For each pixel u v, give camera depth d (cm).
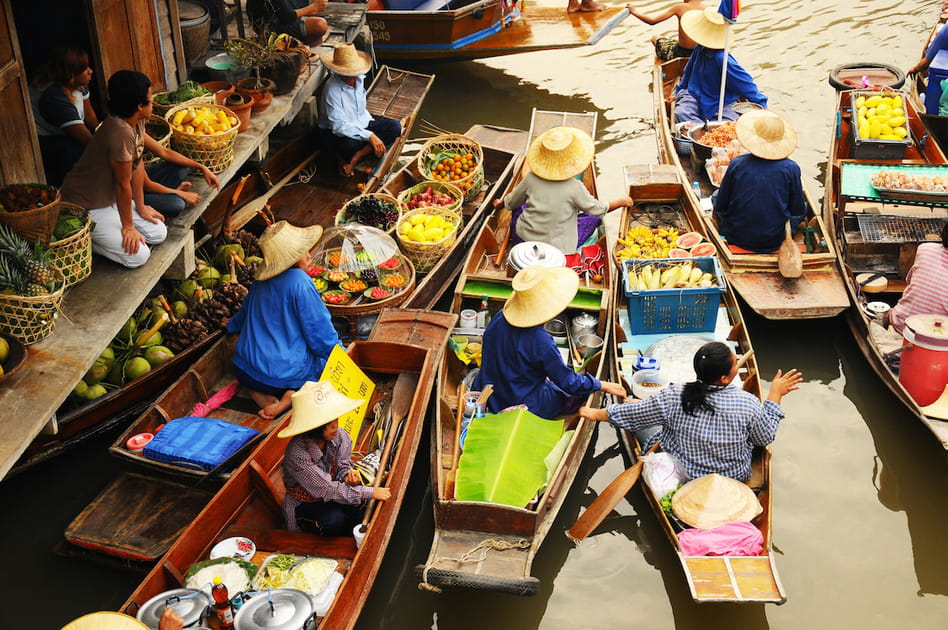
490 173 973
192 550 530
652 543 631
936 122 924
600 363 686
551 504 595
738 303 820
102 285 666
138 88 632
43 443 619
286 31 1000
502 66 1304
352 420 630
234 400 679
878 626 574
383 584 605
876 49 1289
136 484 603
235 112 823
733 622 580
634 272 762
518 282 637
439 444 621
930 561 617
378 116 1027
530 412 648
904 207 854
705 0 1445
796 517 647
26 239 601
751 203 787
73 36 821
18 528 619
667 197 897
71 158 721
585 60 1317
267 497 579
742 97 1067
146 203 720
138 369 668
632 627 579
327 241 789
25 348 583
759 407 591
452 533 569
